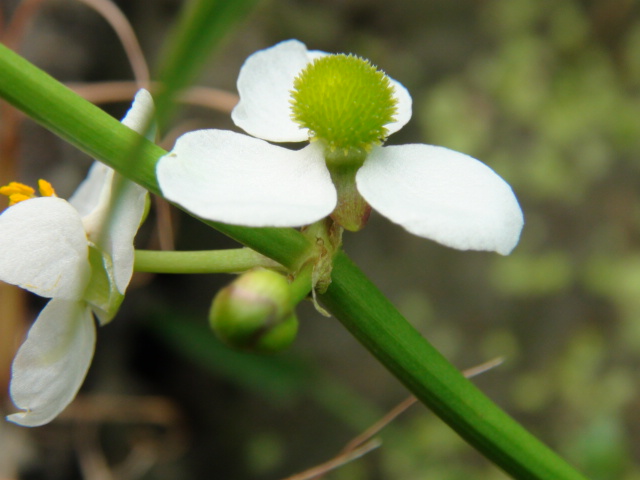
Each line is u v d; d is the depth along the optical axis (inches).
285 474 8.9
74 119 2.5
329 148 2.8
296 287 2.5
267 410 9.0
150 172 2.5
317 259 2.6
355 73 2.9
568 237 9.9
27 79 2.5
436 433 8.9
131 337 8.2
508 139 10.2
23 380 2.8
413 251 9.7
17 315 5.8
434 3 10.7
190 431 8.7
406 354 2.7
